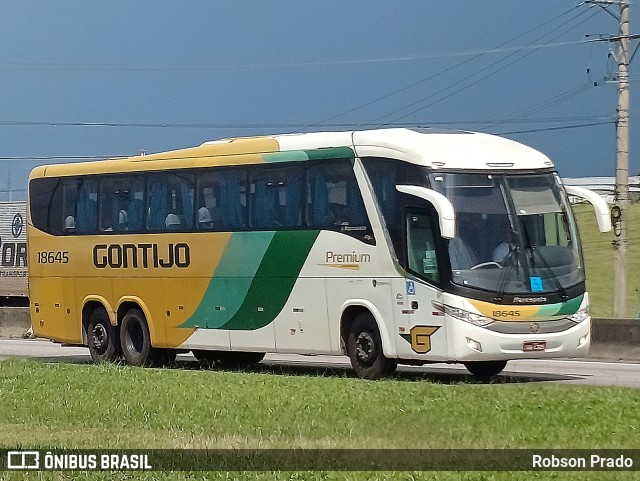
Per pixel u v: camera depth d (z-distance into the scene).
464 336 21.03
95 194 28.09
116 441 14.73
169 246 26.33
